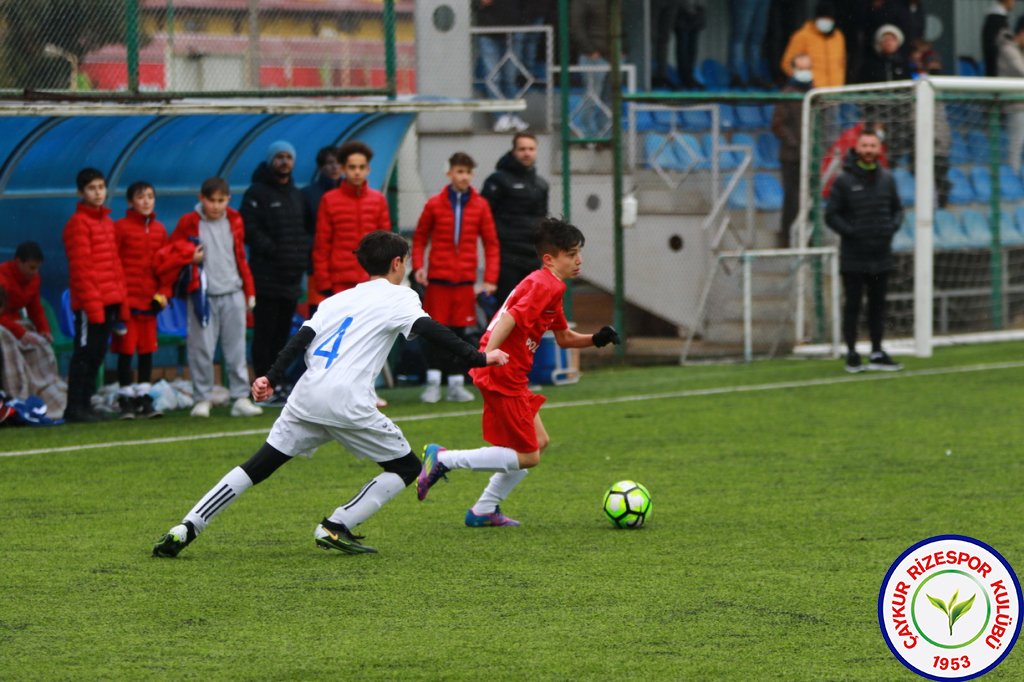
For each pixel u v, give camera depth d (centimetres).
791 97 3384
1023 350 3362
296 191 2519
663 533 1482
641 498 1503
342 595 1227
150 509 1622
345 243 2442
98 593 1234
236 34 2698
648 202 3447
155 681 996
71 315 2567
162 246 2403
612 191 3241
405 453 1391
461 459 1486
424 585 1262
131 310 2383
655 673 1011
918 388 2683
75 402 2353
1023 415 2333
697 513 1588
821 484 1761
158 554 1368
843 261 2892
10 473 1864
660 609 1177
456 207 2527
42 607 1188
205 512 1366
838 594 1222
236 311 2414
